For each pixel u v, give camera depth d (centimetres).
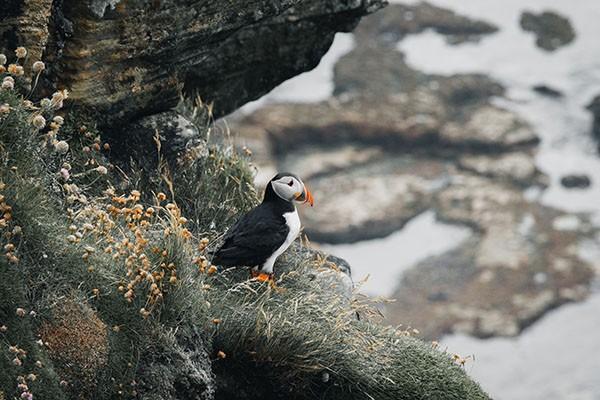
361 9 1351
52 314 892
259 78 1391
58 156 1096
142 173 1184
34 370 852
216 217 1212
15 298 869
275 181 1095
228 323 1043
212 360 1036
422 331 4253
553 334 4353
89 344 896
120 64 1112
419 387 1104
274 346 1047
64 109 1108
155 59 1137
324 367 1057
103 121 1145
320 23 1352
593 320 4362
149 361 935
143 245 980
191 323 989
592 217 4925
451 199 4856
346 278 1209
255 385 1059
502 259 4588
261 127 5003
